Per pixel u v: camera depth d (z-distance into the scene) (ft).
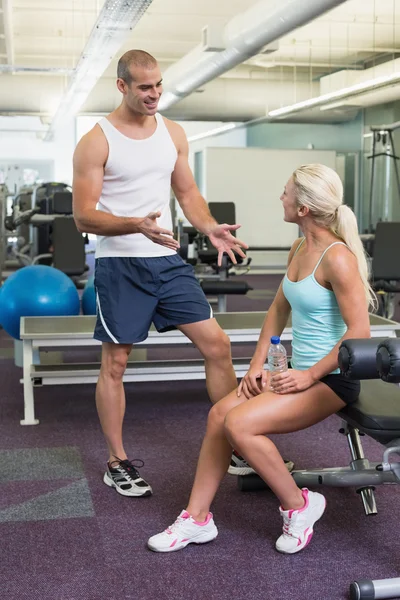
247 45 23.66
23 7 28.04
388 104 36.50
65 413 12.53
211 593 6.66
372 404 6.99
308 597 6.59
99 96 37.58
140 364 12.01
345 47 36.09
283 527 7.45
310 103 31.17
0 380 14.96
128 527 8.07
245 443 7.04
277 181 39.19
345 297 7.04
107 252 8.48
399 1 27.55
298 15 19.40
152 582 6.87
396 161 35.09
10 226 30.91
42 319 13.03
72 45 35.55
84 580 6.91
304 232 7.47
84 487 9.23
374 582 6.43
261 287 31.94
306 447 10.61
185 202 8.87
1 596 6.61
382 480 7.87
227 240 8.41
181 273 8.54
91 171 8.16
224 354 8.53
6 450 10.62
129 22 20.72
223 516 8.33
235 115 37.96
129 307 8.45
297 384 7.06
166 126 8.55
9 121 52.49
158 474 9.64
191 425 11.80
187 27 32.04
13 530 7.99
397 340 5.90
